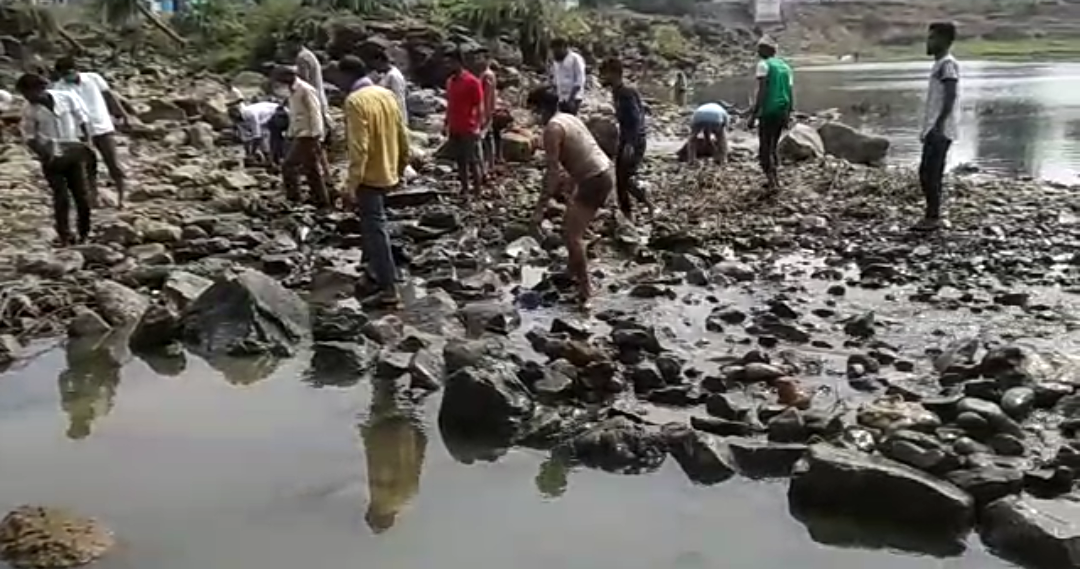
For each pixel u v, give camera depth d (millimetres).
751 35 70375
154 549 4805
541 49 33688
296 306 8273
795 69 54250
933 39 11336
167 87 24250
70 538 4789
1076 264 9977
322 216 12414
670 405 6512
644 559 4723
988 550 4793
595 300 8953
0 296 8617
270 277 9062
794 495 5258
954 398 6145
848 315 8367
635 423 6090
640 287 9125
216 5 33625
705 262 10273
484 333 8031
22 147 17062
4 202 13297
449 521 5109
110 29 33000
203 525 5047
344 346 7496
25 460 5828
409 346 7629
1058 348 7426
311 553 4777
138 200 13398
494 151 14977
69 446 6039
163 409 6648
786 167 16547
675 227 11453
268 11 31484
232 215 12461
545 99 8688
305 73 14898
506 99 26922
